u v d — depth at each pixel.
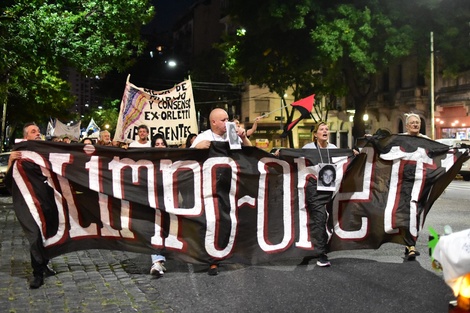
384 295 5.57
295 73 29.25
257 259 6.81
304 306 5.29
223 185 6.71
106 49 16.47
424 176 7.23
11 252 8.07
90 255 7.84
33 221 6.13
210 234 6.62
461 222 10.59
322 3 25.52
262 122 52.50
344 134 48.78
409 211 7.16
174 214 6.63
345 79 30.61
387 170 7.24
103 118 66.31
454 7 25.50
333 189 6.71
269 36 27.14
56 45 15.36
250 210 6.85
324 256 6.80
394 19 25.06
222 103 54.69
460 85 34.47
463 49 25.95
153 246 6.59
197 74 54.72
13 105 38.75
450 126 35.44
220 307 5.30
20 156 6.21
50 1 16.42
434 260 3.49
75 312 5.12
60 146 6.43
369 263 6.99
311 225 6.97
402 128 39.75
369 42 25.50
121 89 60.81
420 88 37.50
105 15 16.52
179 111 12.60
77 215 6.50
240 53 29.00
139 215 6.62
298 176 6.96
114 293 5.78
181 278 6.44
